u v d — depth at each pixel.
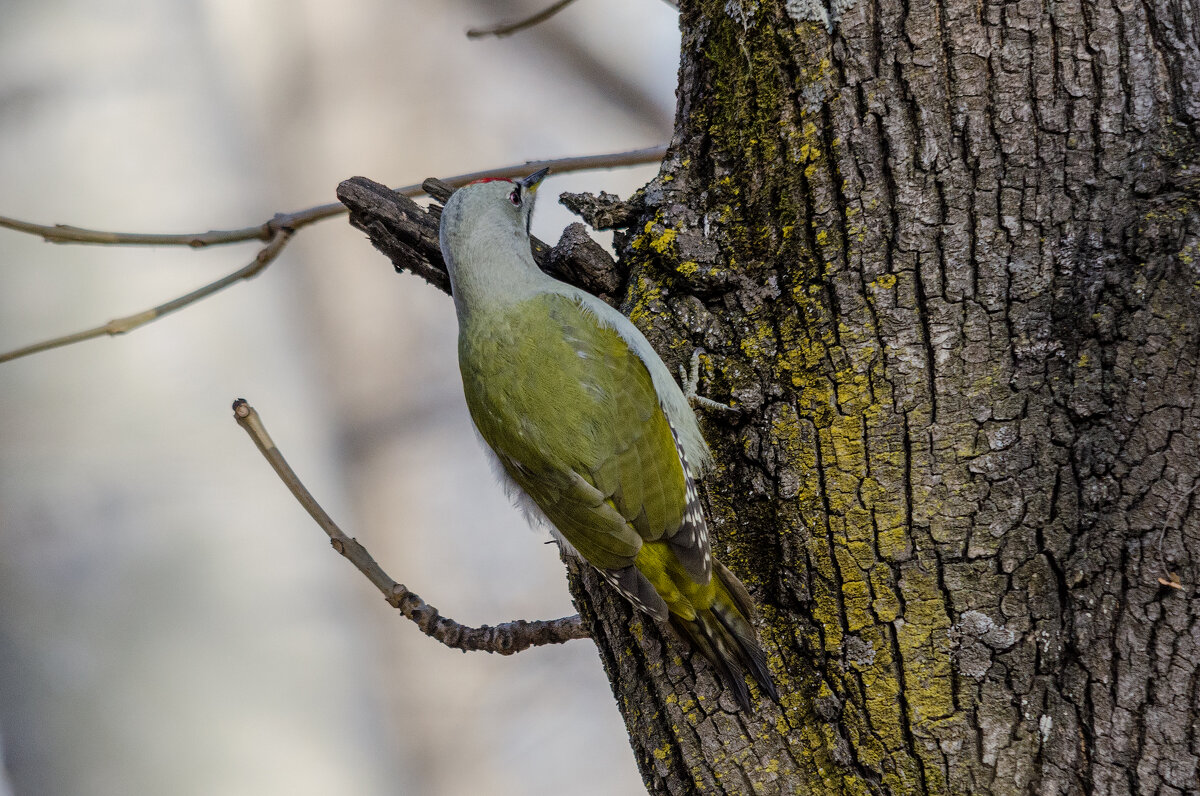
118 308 13.65
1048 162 5.41
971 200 5.46
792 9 5.70
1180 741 5.11
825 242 5.67
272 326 14.38
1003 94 5.41
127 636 13.20
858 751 5.62
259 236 8.46
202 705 13.27
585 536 6.96
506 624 6.99
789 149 5.76
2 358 7.83
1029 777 5.43
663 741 6.08
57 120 13.69
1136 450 5.21
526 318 7.61
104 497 13.38
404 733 13.98
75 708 12.98
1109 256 5.32
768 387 5.86
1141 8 5.34
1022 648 5.42
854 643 5.61
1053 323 5.41
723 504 6.21
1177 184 5.26
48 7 13.69
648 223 6.37
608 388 7.25
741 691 5.90
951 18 5.43
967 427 5.47
